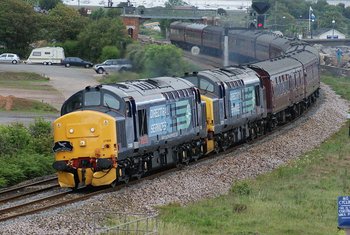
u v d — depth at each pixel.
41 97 106.25
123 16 189.38
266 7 96.62
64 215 40.44
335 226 42.69
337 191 53.03
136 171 50.81
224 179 54.78
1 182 51.84
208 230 40.53
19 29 170.12
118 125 47.44
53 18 174.50
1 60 157.62
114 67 133.88
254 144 71.06
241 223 42.47
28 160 56.44
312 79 104.75
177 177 52.66
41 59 158.38
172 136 55.03
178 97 56.19
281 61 89.38
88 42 162.12
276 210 46.06
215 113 62.88
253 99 72.00
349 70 166.88
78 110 48.31
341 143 78.00
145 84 53.91
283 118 86.06
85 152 46.94
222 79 65.44
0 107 93.00
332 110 103.44
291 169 60.97
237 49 140.38
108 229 37.03
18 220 39.41
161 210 44.22
